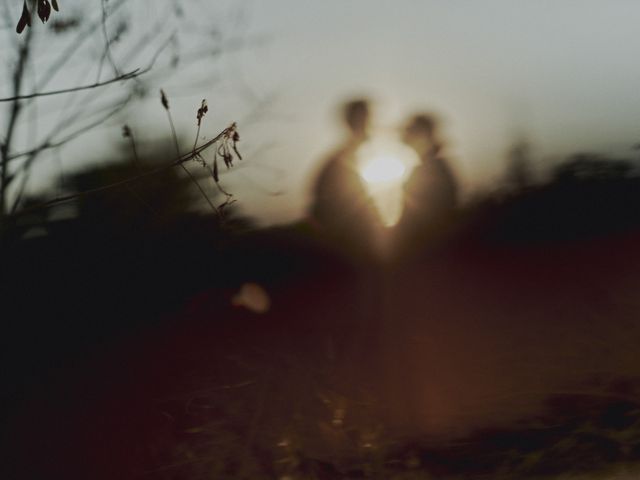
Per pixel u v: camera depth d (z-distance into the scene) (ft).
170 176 19.76
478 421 15.96
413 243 21.58
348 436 16.08
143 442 17.13
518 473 14.53
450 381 17.42
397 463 15.17
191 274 22.48
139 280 21.90
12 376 19.98
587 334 19.03
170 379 19.38
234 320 22.20
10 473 16.93
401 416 16.37
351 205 20.81
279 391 18.06
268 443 16.15
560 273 23.34
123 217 20.45
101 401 18.84
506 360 18.11
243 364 19.47
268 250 23.75
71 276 21.09
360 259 21.33
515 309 20.95
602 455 14.70
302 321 21.67
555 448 14.84
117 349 20.81
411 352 18.94
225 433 16.70
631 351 17.87
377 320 20.77
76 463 16.94
